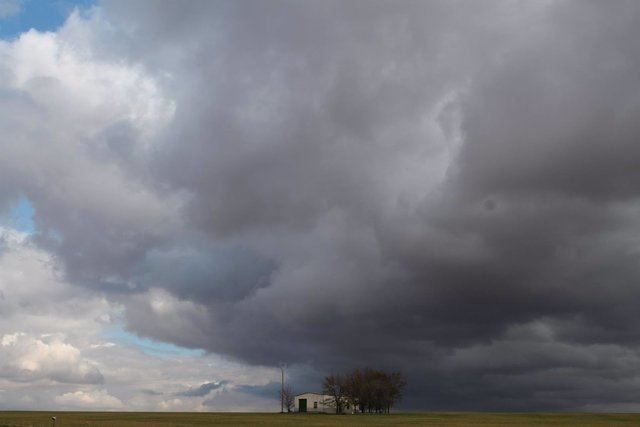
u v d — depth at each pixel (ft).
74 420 394.32
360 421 428.56
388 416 568.82
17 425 302.45
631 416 604.49
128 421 384.88
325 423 386.32
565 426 384.88
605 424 419.54
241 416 545.03
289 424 364.58
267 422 394.93
